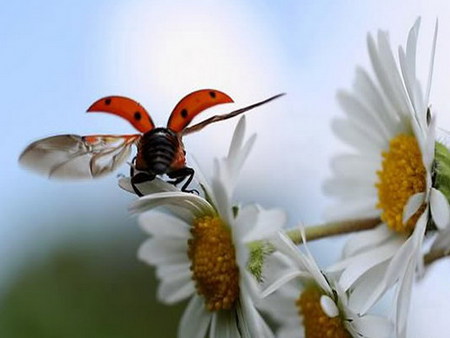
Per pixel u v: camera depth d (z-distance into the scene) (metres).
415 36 0.14
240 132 0.14
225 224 0.14
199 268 0.14
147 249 0.14
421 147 0.13
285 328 0.14
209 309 0.14
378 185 0.14
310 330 0.14
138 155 0.14
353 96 0.15
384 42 0.14
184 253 0.14
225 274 0.14
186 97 0.14
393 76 0.14
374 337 0.14
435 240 0.13
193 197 0.14
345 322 0.14
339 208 0.14
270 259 0.14
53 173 0.13
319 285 0.14
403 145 0.14
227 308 0.14
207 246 0.14
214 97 0.14
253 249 0.14
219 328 0.14
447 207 0.13
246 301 0.14
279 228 0.13
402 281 0.13
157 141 0.14
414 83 0.14
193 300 0.14
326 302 0.14
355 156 0.15
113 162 0.14
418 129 0.14
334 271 0.14
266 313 0.14
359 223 0.14
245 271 0.14
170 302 0.14
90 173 0.14
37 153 0.13
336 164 0.15
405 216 0.13
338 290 0.14
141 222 0.14
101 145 0.14
